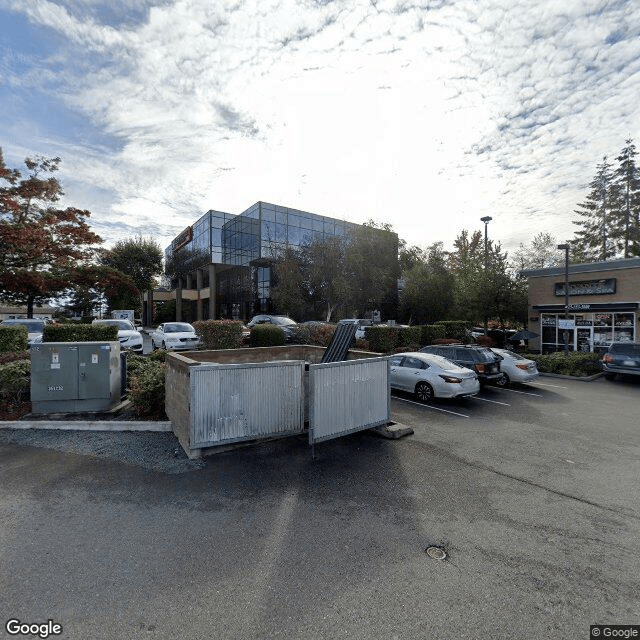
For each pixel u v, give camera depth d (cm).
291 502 444
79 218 1722
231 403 582
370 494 468
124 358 885
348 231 2911
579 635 260
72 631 255
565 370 1570
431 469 552
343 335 866
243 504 437
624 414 910
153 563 328
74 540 359
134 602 282
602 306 1925
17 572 312
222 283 4241
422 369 1026
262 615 273
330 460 577
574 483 511
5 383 779
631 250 4050
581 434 738
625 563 341
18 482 480
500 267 2331
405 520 409
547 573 325
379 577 316
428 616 275
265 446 628
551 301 2166
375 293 2781
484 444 670
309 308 2942
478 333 2864
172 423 675
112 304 4916
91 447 601
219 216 3916
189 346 1673
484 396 1114
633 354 1400
